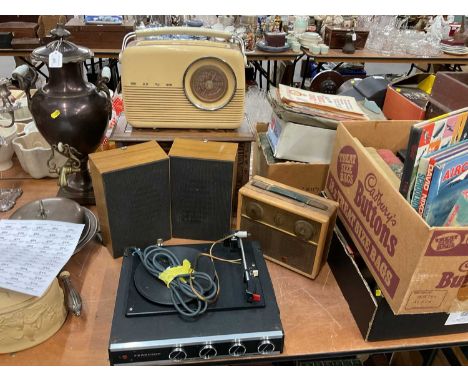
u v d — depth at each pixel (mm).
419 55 3268
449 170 817
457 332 936
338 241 1062
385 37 3385
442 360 1364
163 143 1207
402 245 794
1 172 1443
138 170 1013
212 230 1163
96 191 1069
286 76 3709
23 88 1136
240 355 864
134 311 866
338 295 1038
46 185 1380
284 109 1187
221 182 1074
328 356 907
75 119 1117
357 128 1152
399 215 803
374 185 907
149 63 1123
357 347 913
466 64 3398
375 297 888
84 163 1277
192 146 1102
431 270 763
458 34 3488
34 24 3012
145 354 819
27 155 1328
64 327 932
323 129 1192
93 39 2934
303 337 928
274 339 847
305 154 1239
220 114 1205
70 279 997
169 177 1086
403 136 1181
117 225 1059
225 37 1210
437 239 722
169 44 1129
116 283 1046
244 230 1116
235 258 1025
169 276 916
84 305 984
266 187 1080
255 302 900
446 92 1212
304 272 1080
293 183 1264
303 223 1002
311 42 3307
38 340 886
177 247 1049
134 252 1021
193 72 1145
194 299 887
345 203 1069
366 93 1551
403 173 853
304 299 1023
